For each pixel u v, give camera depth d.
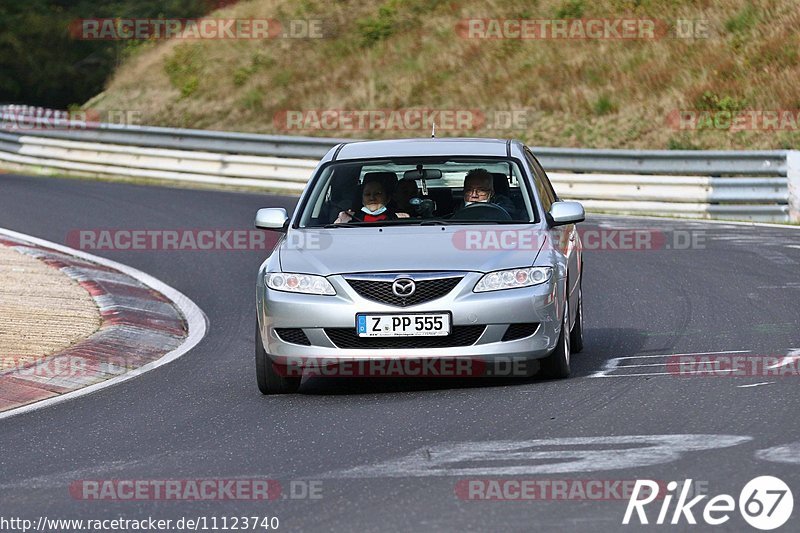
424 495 18.98
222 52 122.19
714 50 100.00
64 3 141.75
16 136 106.62
